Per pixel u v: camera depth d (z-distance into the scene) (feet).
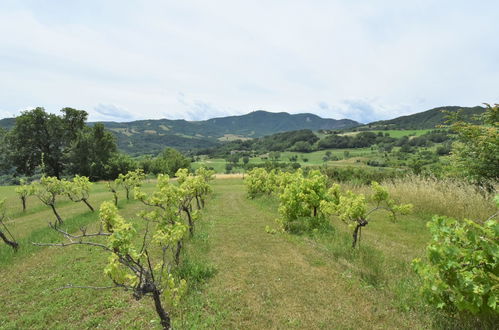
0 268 22.33
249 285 17.85
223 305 15.43
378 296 15.66
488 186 31.63
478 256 9.96
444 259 10.43
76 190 44.42
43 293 17.78
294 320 13.84
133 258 11.10
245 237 29.43
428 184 38.81
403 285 16.24
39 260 23.88
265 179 64.49
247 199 62.34
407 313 13.87
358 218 22.71
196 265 20.13
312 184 32.22
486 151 28.99
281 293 16.69
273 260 22.29
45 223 41.55
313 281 18.13
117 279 10.48
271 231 31.17
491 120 30.12
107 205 15.34
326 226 30.22
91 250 25.90
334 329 13.00
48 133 142.10
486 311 10.37
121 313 15.16
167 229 14.79
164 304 15.55
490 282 10.05
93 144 149.48
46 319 14.87
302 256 22.95
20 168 138.92
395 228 30.83
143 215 22.36
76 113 149.79
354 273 18.76
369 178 64.54
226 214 43.24
